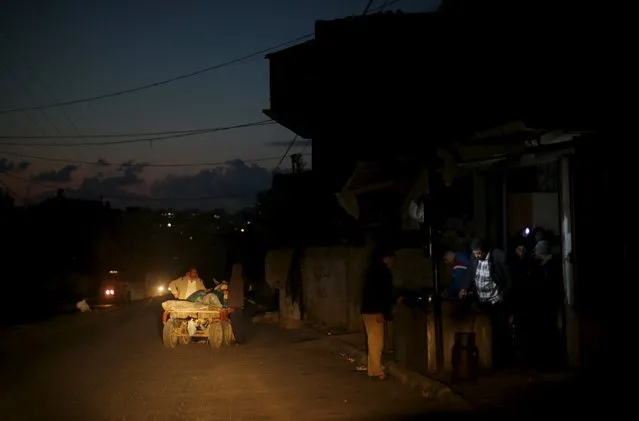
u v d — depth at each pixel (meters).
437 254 11.60
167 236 94.25
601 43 13.25
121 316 31.92
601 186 10.29
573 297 10.80
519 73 15.16
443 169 11.06
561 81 12.95
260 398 10.77
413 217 16.53
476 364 10.70
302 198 30.50
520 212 15.01
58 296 50.06
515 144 10.31
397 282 16.70
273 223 39.69
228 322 17.56
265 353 16.06
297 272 23.27
